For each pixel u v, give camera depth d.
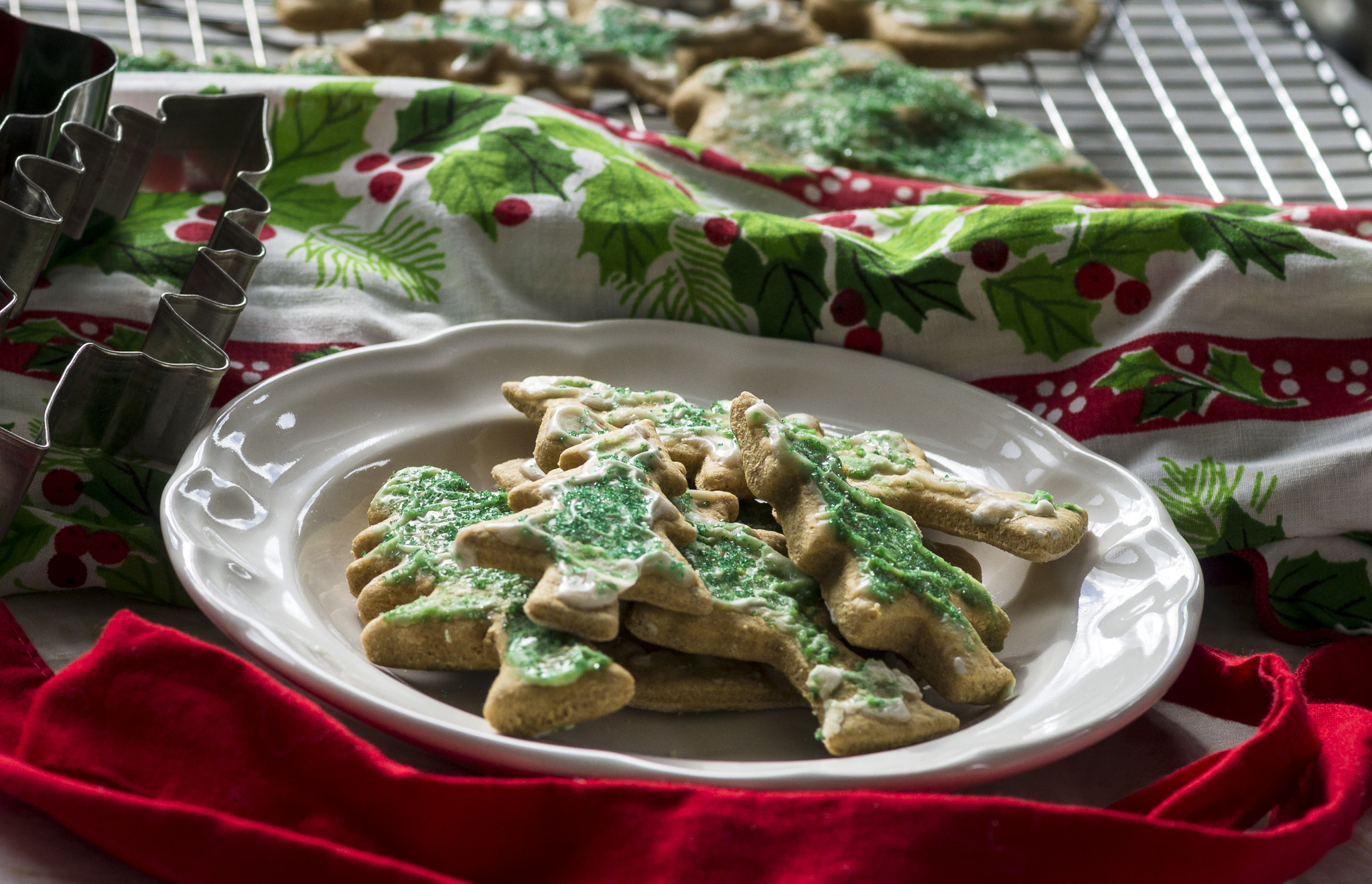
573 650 0.52
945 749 0.51
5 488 0.54
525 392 0.60
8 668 0.53
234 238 0.60
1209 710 0.55
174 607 0.57
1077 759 0.55
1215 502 0.60
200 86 0.68
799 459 0.56
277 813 0.50
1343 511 0.60
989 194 0.70
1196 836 0.49
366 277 0.65
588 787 0.49
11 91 0.62
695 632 0.54
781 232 0.65
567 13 0.99
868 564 0.54
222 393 0.60
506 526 0.53
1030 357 0.65
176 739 0.50
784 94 0.81
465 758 0.50
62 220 0.57
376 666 0.54
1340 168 1.02
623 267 0.65
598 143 0.68
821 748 0.54
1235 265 0.63
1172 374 0.63
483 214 0.66
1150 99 1.09
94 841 0.49
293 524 0.57
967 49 0.91
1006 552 0.59
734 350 0.64
